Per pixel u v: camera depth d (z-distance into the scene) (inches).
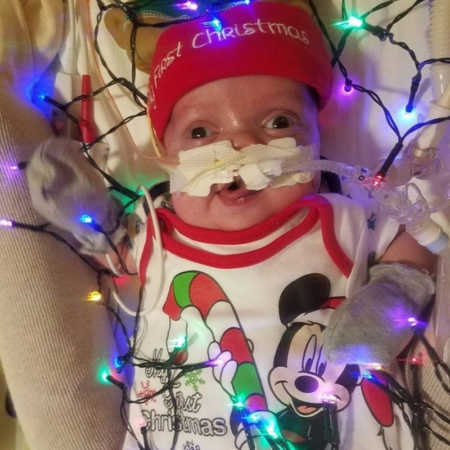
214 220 31.6
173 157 32.6
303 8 34.6
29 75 36.4
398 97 35.4
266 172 29.7
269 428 29.6
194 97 31.3
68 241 34.3
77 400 33.3
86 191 31.8
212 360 30.8
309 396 29.7
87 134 37.6
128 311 34.1
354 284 30.8
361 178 28.4
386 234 32.2
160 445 32.0
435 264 31.4
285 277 30.9
